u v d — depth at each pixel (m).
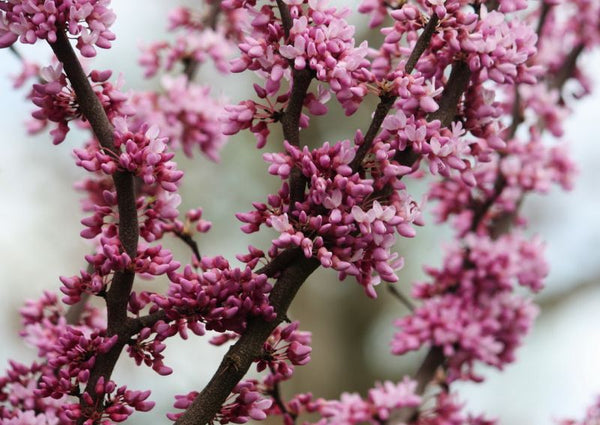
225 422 3.75
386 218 3.56
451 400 5.64
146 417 10.11
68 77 3.67
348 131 15.16
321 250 3.54
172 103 7.03
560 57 7.68
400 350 6.09
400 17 4.05
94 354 3.71
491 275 6.45
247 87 13.44
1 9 3.62
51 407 4.75
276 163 3.65
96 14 3.69
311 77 3.72
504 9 4.17
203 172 14.38
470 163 4.16
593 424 5.74
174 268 3.68
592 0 7.58
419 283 6.54
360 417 5.24
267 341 4.06
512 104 7.09
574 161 7.37
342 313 16.66
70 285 3.69
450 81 4.07
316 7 3.76
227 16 7.70
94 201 6.16
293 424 4.93
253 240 14.42
